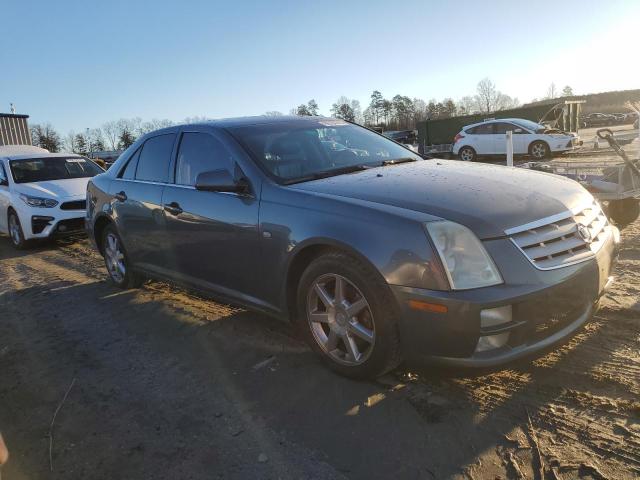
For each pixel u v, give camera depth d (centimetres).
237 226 365
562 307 280
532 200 304
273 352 372
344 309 308
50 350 418
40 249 884
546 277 272
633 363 313
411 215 281
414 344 276
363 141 447
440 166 386
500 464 240
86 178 956
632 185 624
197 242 407
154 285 569
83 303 532
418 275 268
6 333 468
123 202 502
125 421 305
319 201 319
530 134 1809
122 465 265
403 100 8644
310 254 328
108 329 451
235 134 402
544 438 254
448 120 2447
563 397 286
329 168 385
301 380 328
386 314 285
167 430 291
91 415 315
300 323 342
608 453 240
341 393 308
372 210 293
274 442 271
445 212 282
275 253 340
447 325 262
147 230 471
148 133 505
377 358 294
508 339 271
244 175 371
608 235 327
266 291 359
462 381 310
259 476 247
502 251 269
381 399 299
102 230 573
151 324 453
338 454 257
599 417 266
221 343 398
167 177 454
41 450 285
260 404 307
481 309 258
